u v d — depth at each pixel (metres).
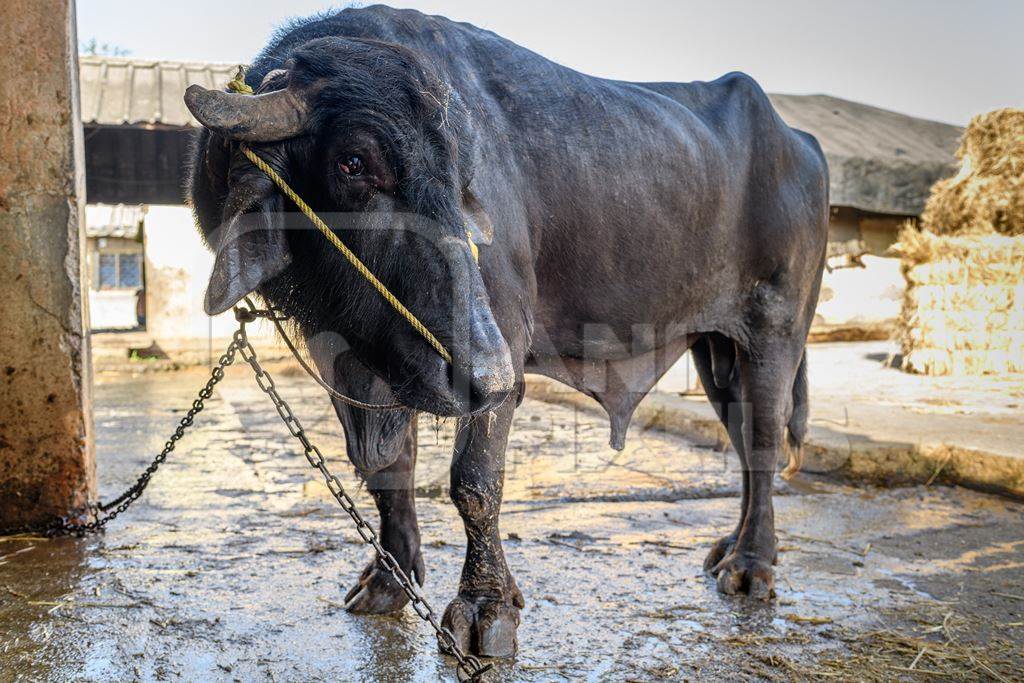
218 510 5.22
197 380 12.18
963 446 6.08
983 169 10.79
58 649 3.25
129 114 10.88
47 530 4.71
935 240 10.58
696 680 3.08
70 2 4.76
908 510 5.46
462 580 3.32
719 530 4.98
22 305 4.73
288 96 2.72
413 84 2.75
